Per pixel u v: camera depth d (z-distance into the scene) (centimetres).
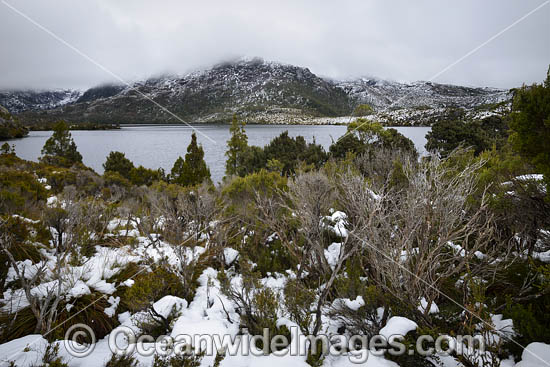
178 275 393
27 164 1692
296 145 1839
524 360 196
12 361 215
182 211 513
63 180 1205
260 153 1864
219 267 463
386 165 579
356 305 298
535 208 315
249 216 502
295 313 283
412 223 258
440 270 319
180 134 10169
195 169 1650
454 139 1741
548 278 246
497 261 298
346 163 658
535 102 246
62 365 212
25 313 294
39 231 461
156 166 3781
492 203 331
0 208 498
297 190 356
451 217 249
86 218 541
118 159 2073
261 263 435
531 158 267
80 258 416
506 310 247
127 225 596
